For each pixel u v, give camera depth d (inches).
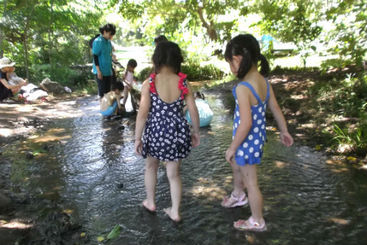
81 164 169.2
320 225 111.0
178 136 107.5
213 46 572.4
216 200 129.3
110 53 282.0
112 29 272.5
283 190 134.9
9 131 228.4
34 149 192.9
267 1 371.6
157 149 108.0
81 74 477.1
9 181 149.1
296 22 357.4
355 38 225.9
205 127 230.5
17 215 120.3
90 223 115.6
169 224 113.9
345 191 132.8
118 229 110.3
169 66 107.1
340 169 153.3
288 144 108.4
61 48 475.2
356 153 169.2
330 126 204.4
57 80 445.1
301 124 222.1
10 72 333.7
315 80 319.0
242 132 95.7
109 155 181.5
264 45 444.5
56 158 177.9
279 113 108.4
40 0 422.0
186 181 146.2
